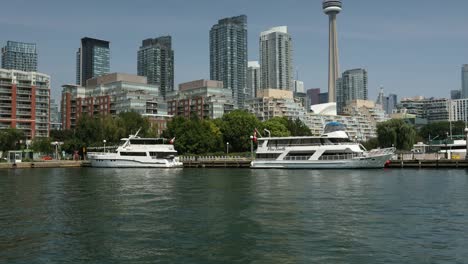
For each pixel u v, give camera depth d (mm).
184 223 34188
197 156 135125
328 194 50344
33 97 187750
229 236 29891
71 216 37562
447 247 26422
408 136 147875
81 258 25266
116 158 115750
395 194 49281
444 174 76500
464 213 36906
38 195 52469
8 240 29203
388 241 27953
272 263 24062
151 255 25719
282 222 34125
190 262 24406
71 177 83812
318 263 23859
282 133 164500
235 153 146750
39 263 24406
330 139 94875
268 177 77188
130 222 34750
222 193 52875
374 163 91688
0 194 53688
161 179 76188
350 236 29344
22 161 141000
